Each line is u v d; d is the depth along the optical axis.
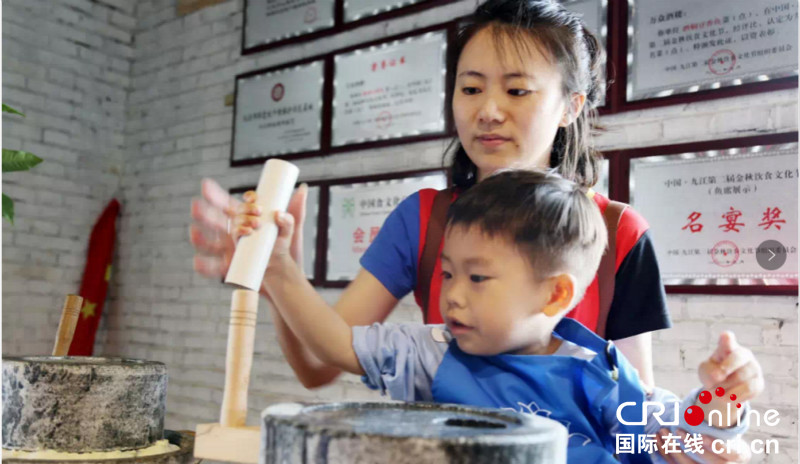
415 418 0.51
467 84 0.89
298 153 2.89
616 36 2.17
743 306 1.92
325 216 2.76
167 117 3.40
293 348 0.84
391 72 2.66
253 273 0.62
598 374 0.68
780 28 1.92
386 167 2.66
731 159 1.96
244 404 0.60
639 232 0.92
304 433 0.44
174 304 3.21
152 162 3.43
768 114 1.93
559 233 0.68
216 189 0.72
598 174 1.05
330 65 2.83
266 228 0.63
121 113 3.54
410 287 0.96
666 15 2.10
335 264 2.72
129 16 3.58
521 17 0.88
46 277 3.21
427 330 0.74
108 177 3.47
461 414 0.53
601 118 2.18
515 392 0.67
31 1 3.21
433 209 0.95
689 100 2.04
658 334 2.04
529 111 0.86
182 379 3.13
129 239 3.45
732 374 0.62
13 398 0.68
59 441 0.67
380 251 0.95
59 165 3.29
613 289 0.89
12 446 0.68
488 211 0.68
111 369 0.69
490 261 0.67
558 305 0.69
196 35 3.35
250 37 3.12
